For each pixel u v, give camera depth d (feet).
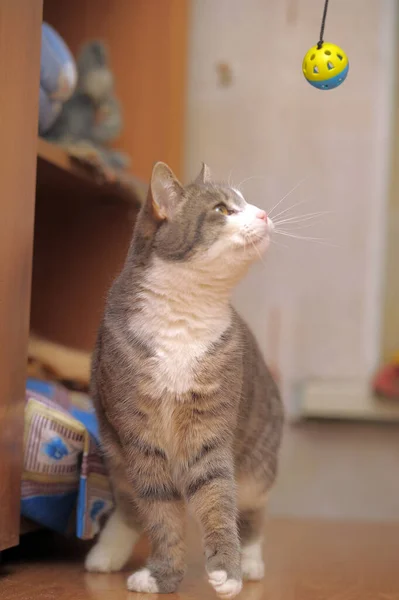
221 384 4.20
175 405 4.17
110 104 5.87
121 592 4.11
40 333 5.93
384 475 6.80
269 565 4.79
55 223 5.97
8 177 4.20
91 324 5.91
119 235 5.91
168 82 6.43
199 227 4.23
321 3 7.04
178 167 6.44
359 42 7.00
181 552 4.20
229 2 7.14
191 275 4.20
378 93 6.98
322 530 5.89
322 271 7.02
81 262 5.94
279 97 7.09
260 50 7.11
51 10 6.51
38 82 4.38
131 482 4.25
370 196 7.00
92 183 5.35
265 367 4.76
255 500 4.62
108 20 6.47
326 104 7.04
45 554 4.80
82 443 4.49
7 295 4.21
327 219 7.02
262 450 4.62
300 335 7.02
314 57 4.04
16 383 4.28
